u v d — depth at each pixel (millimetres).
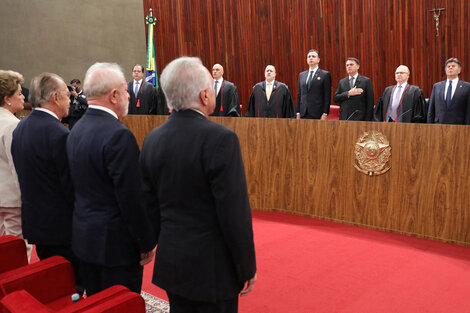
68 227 2213
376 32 7543
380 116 5457
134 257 1958
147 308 2615
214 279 1531
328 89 5805
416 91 5168
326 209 4230
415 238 3682
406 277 2959
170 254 1567
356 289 2814
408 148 3664
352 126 3967
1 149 2619
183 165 1518
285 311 2578
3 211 2682
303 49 8172
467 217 3436
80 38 9391
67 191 2141
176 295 1628
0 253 2027
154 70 8672
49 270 1802
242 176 1509
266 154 4570
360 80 5523
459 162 3430
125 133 1810
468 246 3453
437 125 3500
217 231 1548
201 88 1582
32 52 9102
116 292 1505
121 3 9672
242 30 8602
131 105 6738
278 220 4297
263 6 8391
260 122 4562
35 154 2131
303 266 3201
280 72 8422
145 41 9867
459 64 4887
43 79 2170
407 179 3705
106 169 1828
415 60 7293
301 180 4375
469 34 6816
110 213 1877
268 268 3188
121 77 1945
